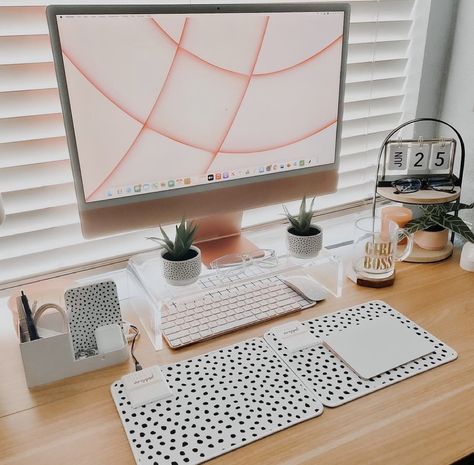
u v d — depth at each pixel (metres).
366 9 1.34
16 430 0.74
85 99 0.86
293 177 1.10
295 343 0.90
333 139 1.12
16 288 1.09
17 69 0.98
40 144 1.05
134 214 0.96
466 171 1.38
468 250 1.20
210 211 1.04
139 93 0.90
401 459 0.67
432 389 0.80
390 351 0.88
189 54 0.92
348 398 0.78
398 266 1.21
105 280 0.91
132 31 0.86
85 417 0.76
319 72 1.05
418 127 1.46
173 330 0.95
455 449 0.69
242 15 0.94
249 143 1.03
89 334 0.92
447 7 1.34
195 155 0.98
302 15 0.99
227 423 0.73
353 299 1.06
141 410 0.76
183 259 0.98
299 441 0.70
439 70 1.41
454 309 1.02
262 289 1.08
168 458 0.67
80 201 0.91
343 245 1.35
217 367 0.85
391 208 1.31
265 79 1.00
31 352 0.81
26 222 1.08
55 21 0.80
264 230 1.24
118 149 0.91
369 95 1.43
